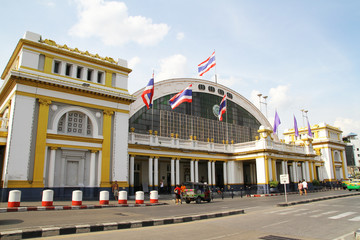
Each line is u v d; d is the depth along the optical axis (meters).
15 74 21.23
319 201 25.36
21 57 22.39
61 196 23.12
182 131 41.72
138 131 36.72
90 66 26.14
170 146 34.94
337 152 68.38
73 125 24.67
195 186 25.44
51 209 16.81
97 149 25.42
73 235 9.91
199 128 44.06
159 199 29.30
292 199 28.72
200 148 39.03
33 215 14.04
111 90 26.91
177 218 13.36
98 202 21.50
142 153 32.16
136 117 37.00
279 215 15.92
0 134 21.47
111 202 22.27
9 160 20.52
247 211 18.17
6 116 24.25
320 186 53.03
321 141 65.12
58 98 23.59
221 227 11.94
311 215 15.78
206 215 14.77
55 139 23.22
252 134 52.50
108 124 26.28
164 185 39.22
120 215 14.80
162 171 39.62
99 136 25.64
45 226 10.70
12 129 20.97
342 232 10.78
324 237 9.92
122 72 28.11
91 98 25.55
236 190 42.25
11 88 23.08
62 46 24.80
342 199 27.56
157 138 33.88
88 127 25.66
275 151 40.94
